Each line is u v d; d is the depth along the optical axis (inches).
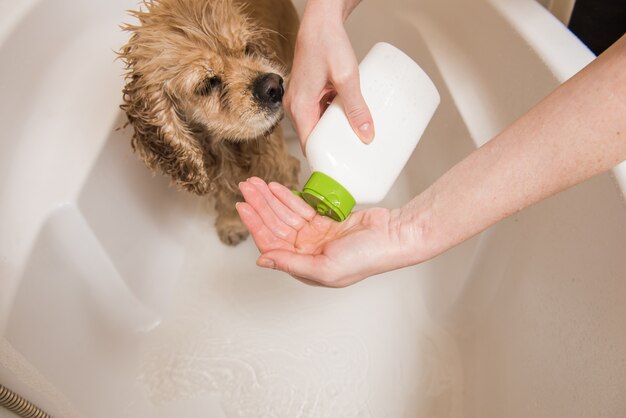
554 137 22.1
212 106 41.9
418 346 46.1
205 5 40.6
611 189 28.7
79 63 43.8
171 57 39.3
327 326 48.5
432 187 26.3
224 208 51.6
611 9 50.4
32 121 39.6
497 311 40.7
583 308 30.4
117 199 43.7
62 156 38.9
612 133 20.9
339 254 25.5
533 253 36.6
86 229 39.1
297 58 30.7
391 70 28.9
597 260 29.5
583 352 29.7
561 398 30.8
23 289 33.0
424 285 48.7
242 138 43.3
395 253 25.6
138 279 46.6
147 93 40.2
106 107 41.6
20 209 35.6
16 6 38.6
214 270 52.5
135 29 40.4
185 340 47.6
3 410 25.9
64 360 36.6
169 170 44.4
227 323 48.9
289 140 61.9
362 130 27.3
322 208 28.3
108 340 43.2
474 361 42.8
